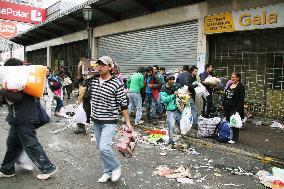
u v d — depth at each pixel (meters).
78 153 7.07
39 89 5.02
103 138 5.11
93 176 5.58
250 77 12.23
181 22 14.80
